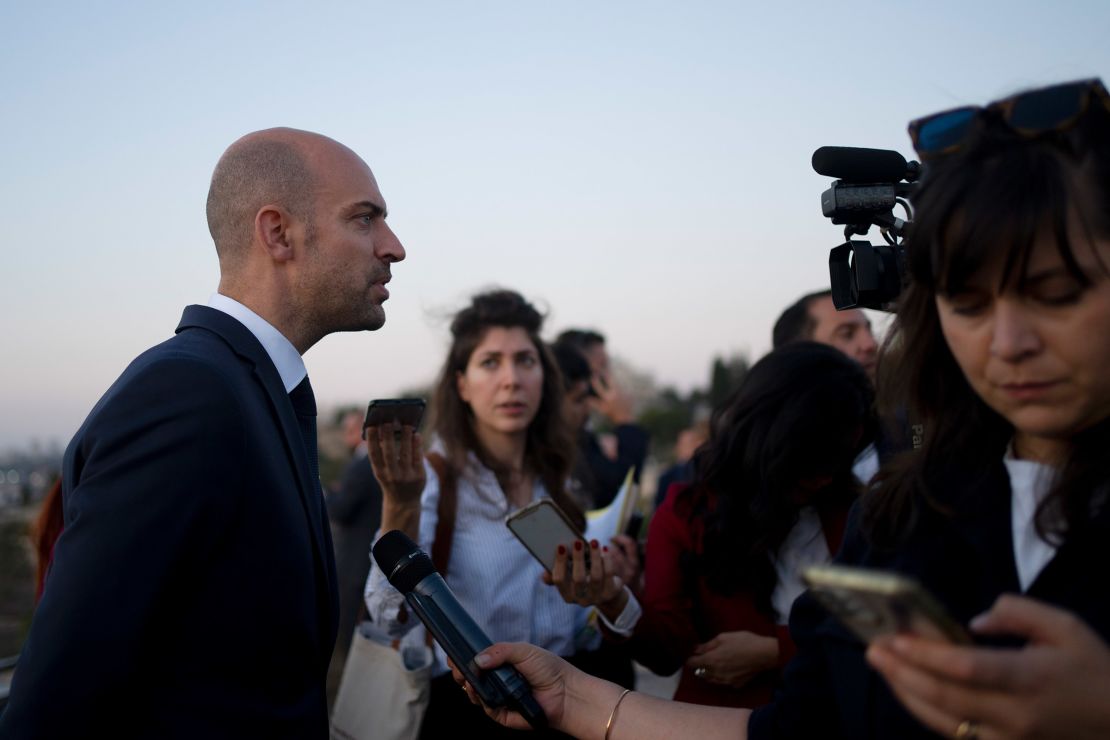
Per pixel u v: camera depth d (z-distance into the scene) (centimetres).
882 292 172
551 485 293
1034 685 72
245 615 153
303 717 160
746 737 128
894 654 78
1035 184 86
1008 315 88
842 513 220
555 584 227
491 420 280
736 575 223
